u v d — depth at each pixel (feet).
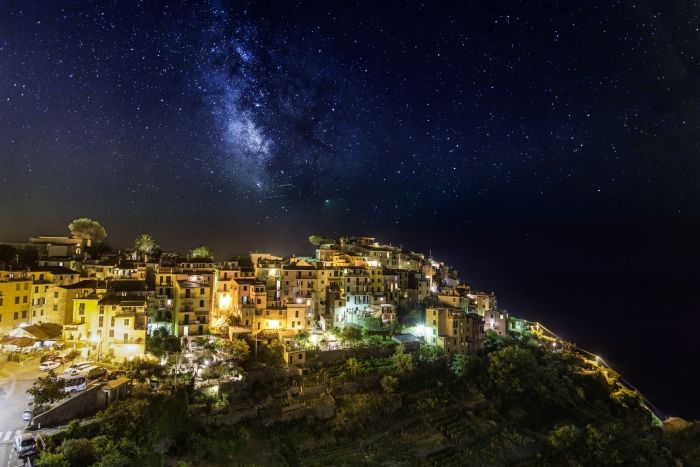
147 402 259.39
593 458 348.79
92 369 274.98
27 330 331.98
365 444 304.91
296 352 345.72
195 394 289.74
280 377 332.60
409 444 315.37
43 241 515.09
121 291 369.09
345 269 486.79
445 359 411.75
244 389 309.01
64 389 246.27
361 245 634.02
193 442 263.08
